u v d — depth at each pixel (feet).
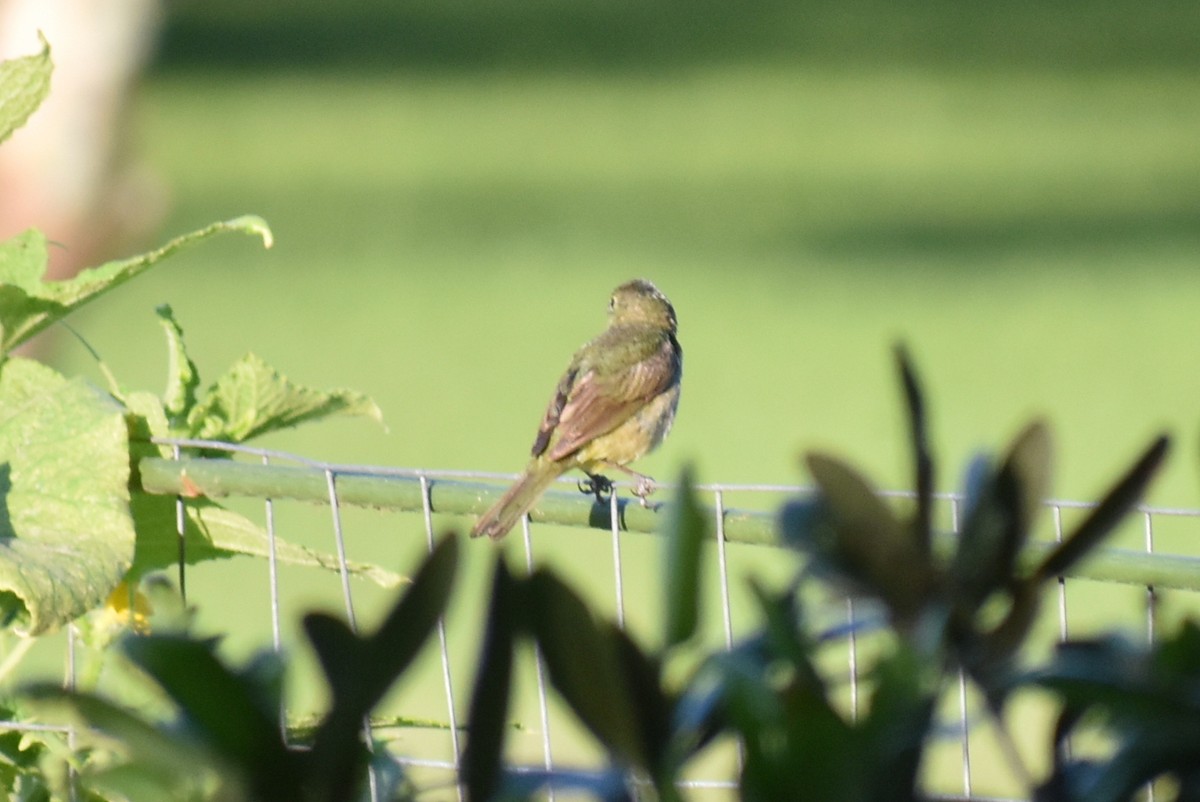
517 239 104.68
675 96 150.61
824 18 189.57
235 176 121.49
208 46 176.24
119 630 17.54
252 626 43.34
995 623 7.75
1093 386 75.66
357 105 147.43
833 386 76.28
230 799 7.68
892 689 7.42
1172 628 8.20
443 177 122.01
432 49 174.40
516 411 71.67
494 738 7.68
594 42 177.88
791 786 7.25
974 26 180.96
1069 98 143.95
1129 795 7.73
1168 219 107.34
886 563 7.66
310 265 98.73
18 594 15.52
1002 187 116.57
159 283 95.25
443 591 7.68
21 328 17.39
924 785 7.57
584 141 133.80
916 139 132.05
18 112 17.06
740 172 123.24
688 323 88.02
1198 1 189.88
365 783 9.12
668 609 7.68
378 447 66.69
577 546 52.03
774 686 7.78
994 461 7.91
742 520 16.01
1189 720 7.50
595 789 7.79
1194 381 75.66
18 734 16.62
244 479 16.96
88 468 16.55
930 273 97.04
